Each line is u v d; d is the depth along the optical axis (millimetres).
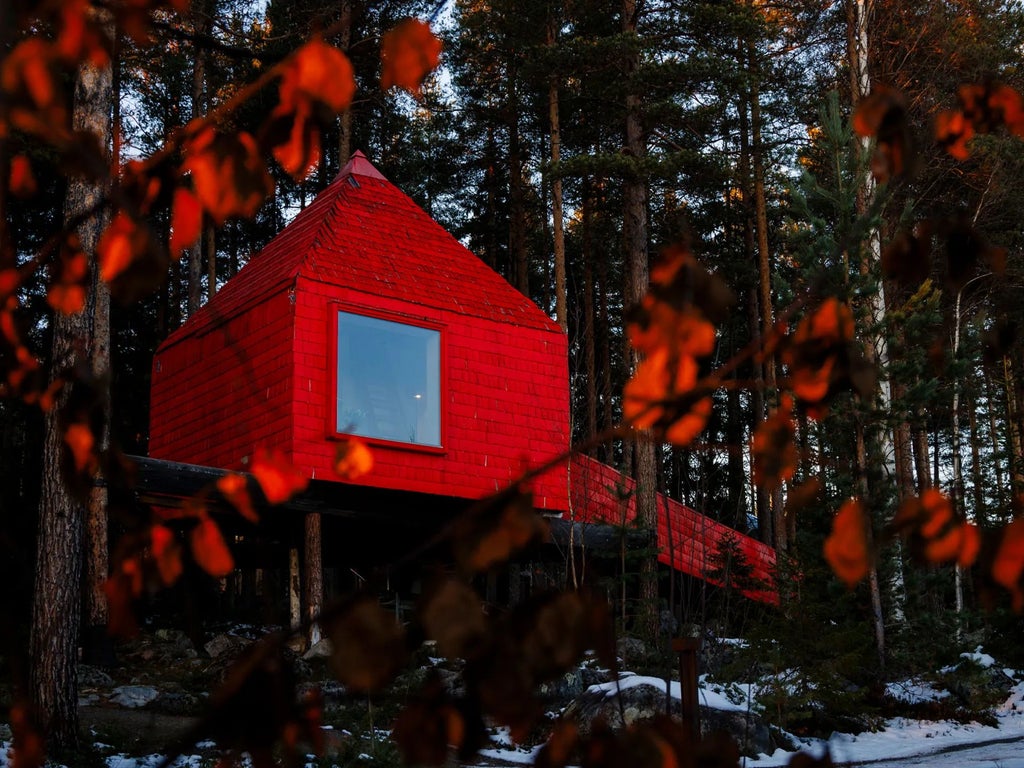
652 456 18375
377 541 19656
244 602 20625
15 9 1071
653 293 1151
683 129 26062
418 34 1233
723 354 25922
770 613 14125
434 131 34312
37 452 17391
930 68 24969
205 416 16438
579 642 1088
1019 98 1337
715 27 22766
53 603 9500
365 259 16328
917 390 15867
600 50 21594
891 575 16578
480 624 1066
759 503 25922
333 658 1059
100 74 9938
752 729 10984
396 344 15883
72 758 9039
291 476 1253
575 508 16406
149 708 12367
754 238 33469
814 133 29250
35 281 17250
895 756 11594
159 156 1274
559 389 17406
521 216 33625
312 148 1227
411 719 1082
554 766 1133
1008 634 17062
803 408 1228
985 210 25438
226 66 21266
